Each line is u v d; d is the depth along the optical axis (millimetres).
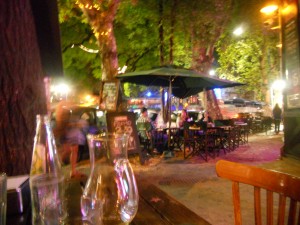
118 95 11109
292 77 8305
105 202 1273
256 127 20062
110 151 1327
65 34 18141
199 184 6926
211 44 16203
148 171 8383
